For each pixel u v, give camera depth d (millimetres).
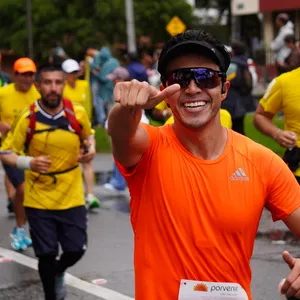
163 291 3174
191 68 3133
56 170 6133
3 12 28828
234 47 12039
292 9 33062
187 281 3152
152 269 3189
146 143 3189
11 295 6613
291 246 7883
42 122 6172
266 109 6645
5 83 10969
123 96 2932
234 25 36438
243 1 35031
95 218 9742
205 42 3150
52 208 6066
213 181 3170
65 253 6098
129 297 6410
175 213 3160
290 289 3064
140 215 3234
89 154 6250
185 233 3156
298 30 33906
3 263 7668
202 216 3152
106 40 28250
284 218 3287
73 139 6191
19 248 8227
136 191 3268
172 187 3174
